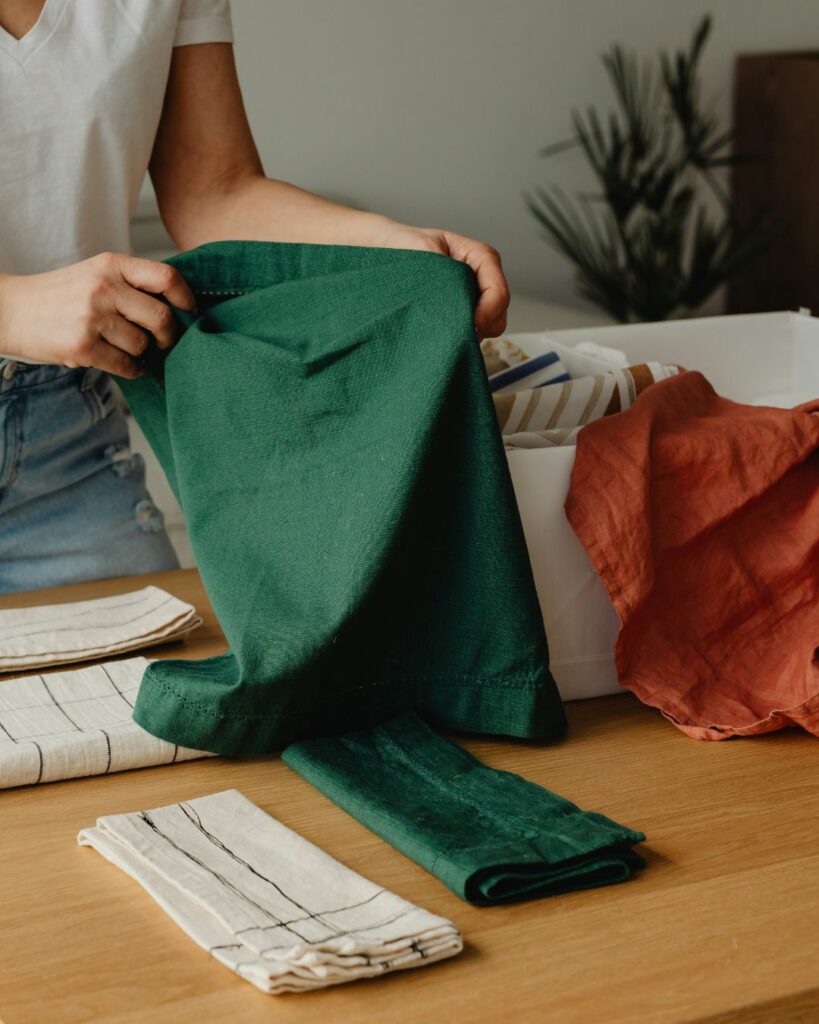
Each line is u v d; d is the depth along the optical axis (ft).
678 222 12.16
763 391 4.36
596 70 12.73
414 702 2.73
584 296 13.06
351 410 2.70
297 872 2.06
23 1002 1.80
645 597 2.75
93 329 2.95
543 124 12.69
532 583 2.64
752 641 2.88
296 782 2.53
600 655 2.91
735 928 1.94
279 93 11.87
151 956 1.90
